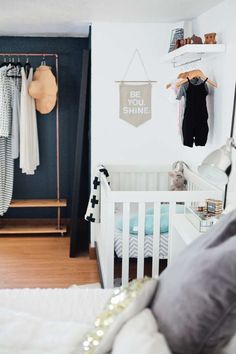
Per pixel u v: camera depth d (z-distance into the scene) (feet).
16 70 14.73
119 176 13.62
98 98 13.25
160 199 9.30
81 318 5.19
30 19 12.50
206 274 3.62
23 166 14.83
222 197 9.40
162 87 13.33
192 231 7.61
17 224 16.42
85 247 14.66
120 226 10.59
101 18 12.34
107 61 13.09
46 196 16.61
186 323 3.70
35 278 11.96
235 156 8.95
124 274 9.59
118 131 13.46
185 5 10.53
